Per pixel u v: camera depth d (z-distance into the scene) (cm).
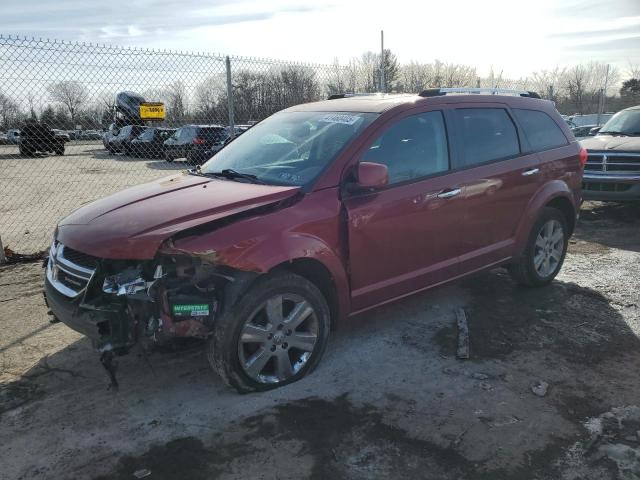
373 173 348
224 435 301
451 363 380
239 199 336
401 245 388
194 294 308
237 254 307
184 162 1836
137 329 304
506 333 427
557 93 2516
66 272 334
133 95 889
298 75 952
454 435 298
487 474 267
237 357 323
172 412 323
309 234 337
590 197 839
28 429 309
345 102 438
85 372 372
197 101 932
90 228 329
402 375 364
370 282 379
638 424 307
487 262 458
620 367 373
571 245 693
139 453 287
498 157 457
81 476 270
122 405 332
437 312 471
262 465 276
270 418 315
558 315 462
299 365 354
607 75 2436
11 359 390
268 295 326
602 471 269
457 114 435
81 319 318
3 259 622
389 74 2523
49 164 2041
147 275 306
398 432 301
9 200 1242
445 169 417
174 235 304
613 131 927
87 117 995
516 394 339
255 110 954
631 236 737
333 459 280
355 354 394
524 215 480
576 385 350
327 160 367
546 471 269
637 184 795
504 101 481
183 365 381
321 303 352
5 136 1333
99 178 1639
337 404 329
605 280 551
